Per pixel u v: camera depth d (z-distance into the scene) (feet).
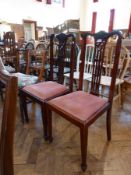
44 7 15.01
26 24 13.91
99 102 4.30
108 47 7.21
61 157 4.41
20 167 4.07
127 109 7.20
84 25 18.19
